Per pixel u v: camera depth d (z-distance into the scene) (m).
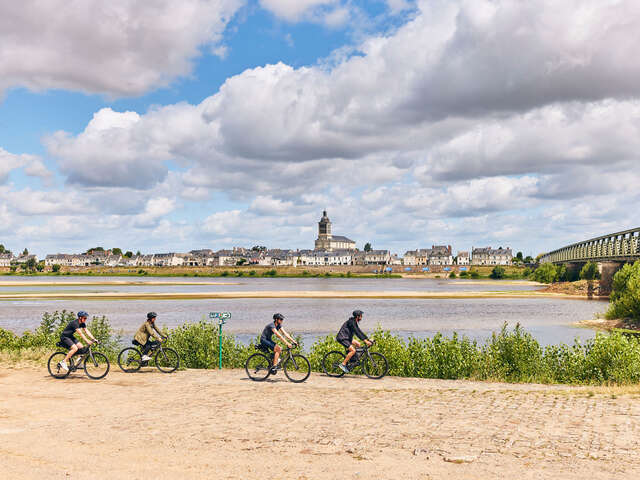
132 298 80.38
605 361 17.95
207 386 15.55
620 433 9.72
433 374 18.59
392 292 104.88
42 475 7.87
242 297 84.94
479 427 10.42
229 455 8.84
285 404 12.91
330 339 22.03
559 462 8.21
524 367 18.50
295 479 7.69
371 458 8.59
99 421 11.30
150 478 7.76
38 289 108.75
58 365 16.94
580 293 99.88
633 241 98.38
